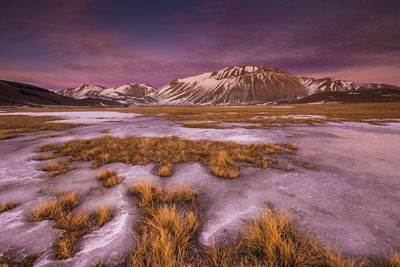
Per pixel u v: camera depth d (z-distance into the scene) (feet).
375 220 9.17
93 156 22.97
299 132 44.01
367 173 16.72
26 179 15.17
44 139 35.32
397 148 27.40
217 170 16.56
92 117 99.96
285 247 6.90
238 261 7.00
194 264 6.93
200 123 63.93
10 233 8.03
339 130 47.39
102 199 11.77
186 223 9.02
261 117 92.43
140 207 10.71
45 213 9.66
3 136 36.14
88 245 7.54
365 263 6.70
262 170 17.72
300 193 12.49
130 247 7.51
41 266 6.44
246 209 10.49
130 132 45.55
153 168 18.52
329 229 8.46
